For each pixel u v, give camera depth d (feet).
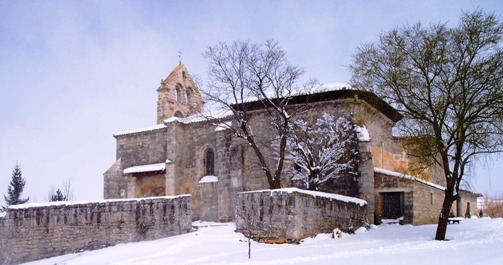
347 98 119.24
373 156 126.11
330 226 93.71
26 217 110.73
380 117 133.39
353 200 105.60
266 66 123.34
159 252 77.71
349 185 116.57
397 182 117.39
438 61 89.30
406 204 116.06
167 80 174.19
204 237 87.30
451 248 70.33
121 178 161.89
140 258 73.41
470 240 82.94
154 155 157.38
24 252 109.50
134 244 93.50
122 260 75.05
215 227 102.68
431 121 89.61
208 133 148.25
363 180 115.03
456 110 88.94
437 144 89.20
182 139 151.12
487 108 87.51
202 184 143.13
